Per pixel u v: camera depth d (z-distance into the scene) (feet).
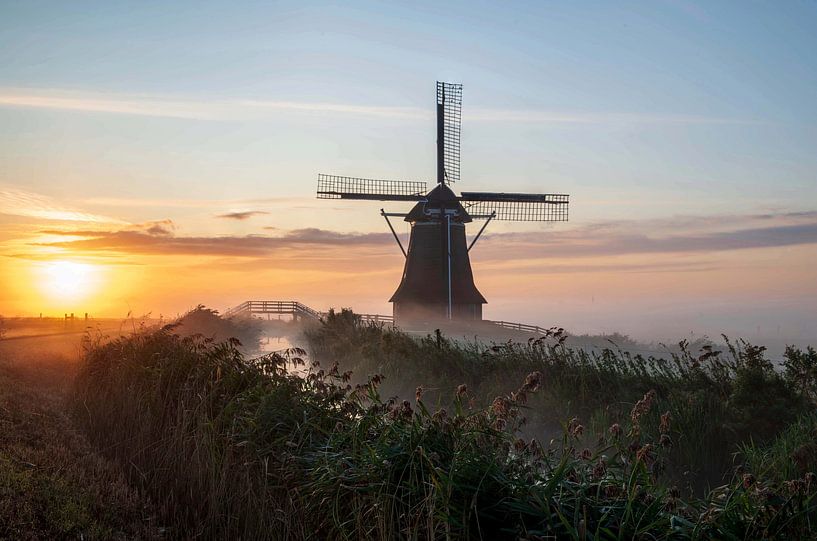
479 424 26.61
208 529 27.61
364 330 94.94
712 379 47.42
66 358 77.30
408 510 24.34
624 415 42.27
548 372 52.60
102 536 25.71
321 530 26.58
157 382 43.09
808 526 21.25
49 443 36.88
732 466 36.37
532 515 22.35
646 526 20.67
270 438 33.06
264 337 180.04
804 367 45.11
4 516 25.55
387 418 29.07
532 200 191.62
